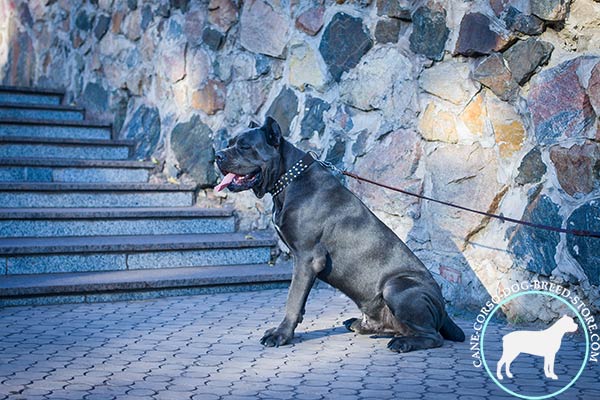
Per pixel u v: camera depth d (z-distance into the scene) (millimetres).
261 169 4781
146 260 6754
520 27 5301
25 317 5465
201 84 8062
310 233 4773
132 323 5305
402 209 6141
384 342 4836
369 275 4762
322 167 4945
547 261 5188
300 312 4816
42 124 8891
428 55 5980
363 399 3670
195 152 8000
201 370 4160
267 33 7414
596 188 4938
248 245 7090
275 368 4211
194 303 6023
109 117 9461
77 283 5973
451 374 4109
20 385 3846
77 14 10328
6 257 6273
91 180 8047
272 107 7359
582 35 5055
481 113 5629
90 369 4156
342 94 6695
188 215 7406
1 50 12469
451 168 5809
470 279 5676
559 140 5148
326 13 6859
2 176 7645
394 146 6250
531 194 5309
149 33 8867
